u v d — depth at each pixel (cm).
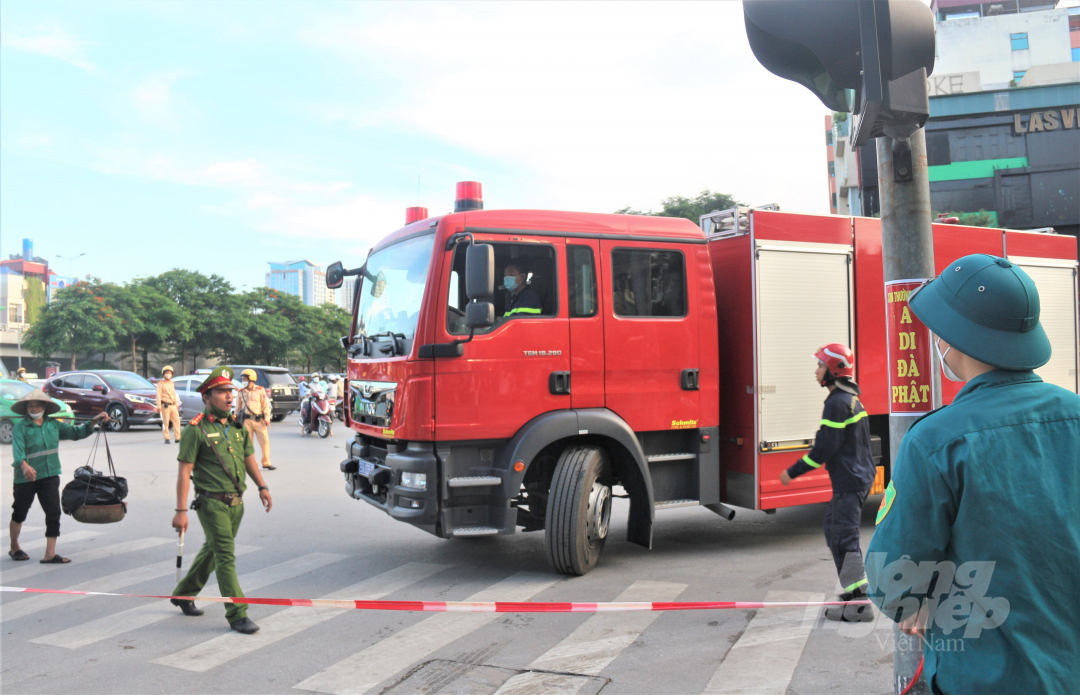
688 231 635
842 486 458
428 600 521
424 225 595
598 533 580
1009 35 4000
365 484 624
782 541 695
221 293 5222
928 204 284
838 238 682
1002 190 3394
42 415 655
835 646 417
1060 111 3341
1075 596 146
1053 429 152
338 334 6425
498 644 434
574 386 578
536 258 577
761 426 633
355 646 437
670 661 400
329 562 637
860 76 274
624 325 598
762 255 641
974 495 147
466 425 545
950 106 3441
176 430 1689
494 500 556
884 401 698
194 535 759
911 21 260
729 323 661
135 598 545
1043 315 816
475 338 550
